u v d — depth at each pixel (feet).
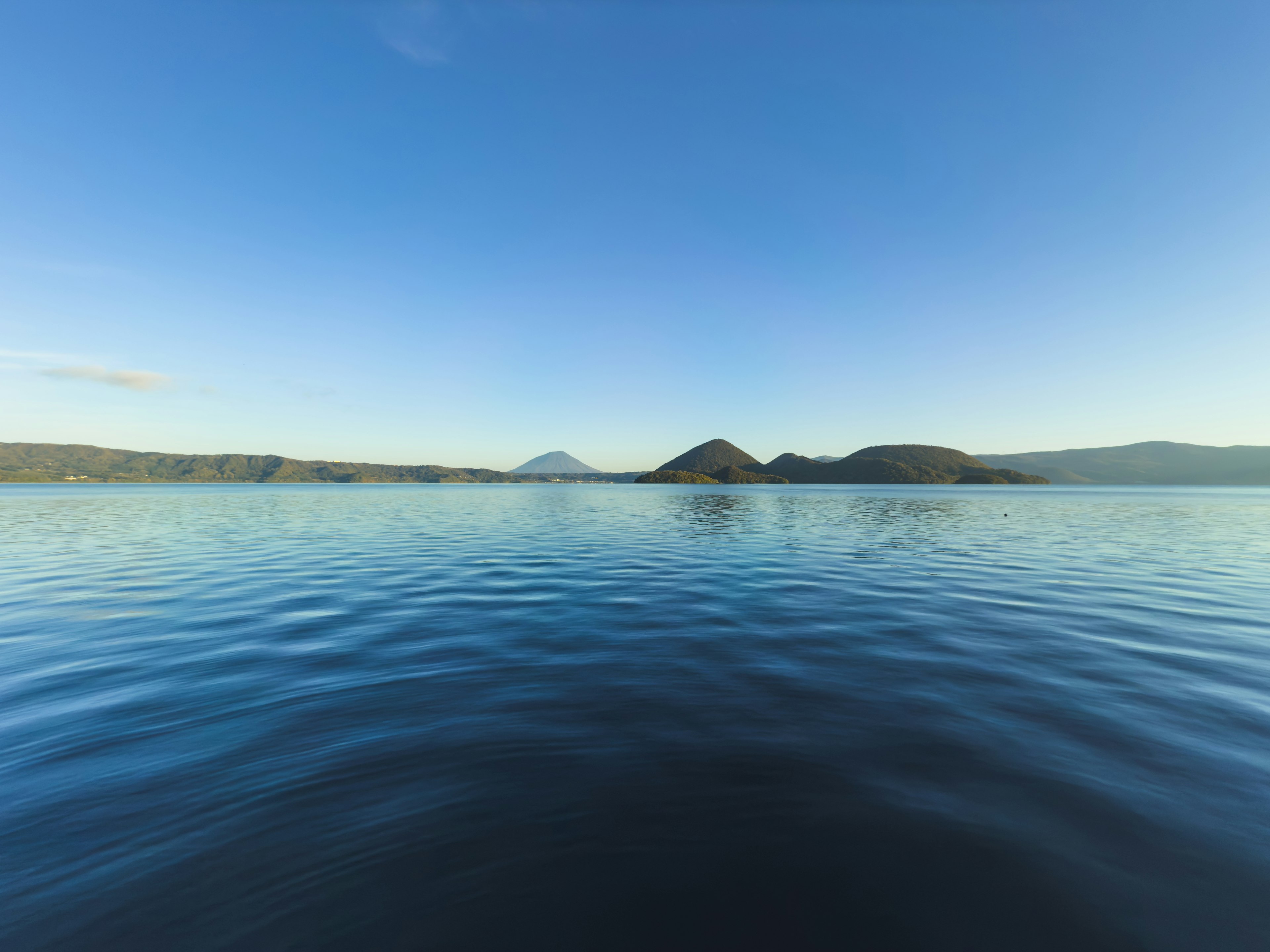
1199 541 91.45
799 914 12.73
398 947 11.98
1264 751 19.98
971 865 14.17
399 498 291.17
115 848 15.07
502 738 21.38
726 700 25.12
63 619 39.52
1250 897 13.03
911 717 23.12
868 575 58.18
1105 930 12.18
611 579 55.42
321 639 35.04
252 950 11.94
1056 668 29.25
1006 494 397.39
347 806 16.96
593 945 11.98
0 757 19.88
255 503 225.56
